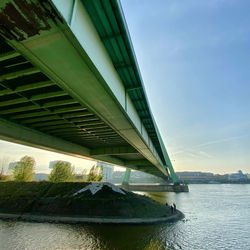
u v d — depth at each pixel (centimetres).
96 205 2659
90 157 3475
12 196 3161
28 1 393
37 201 2900
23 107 1442
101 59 863
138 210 2681
